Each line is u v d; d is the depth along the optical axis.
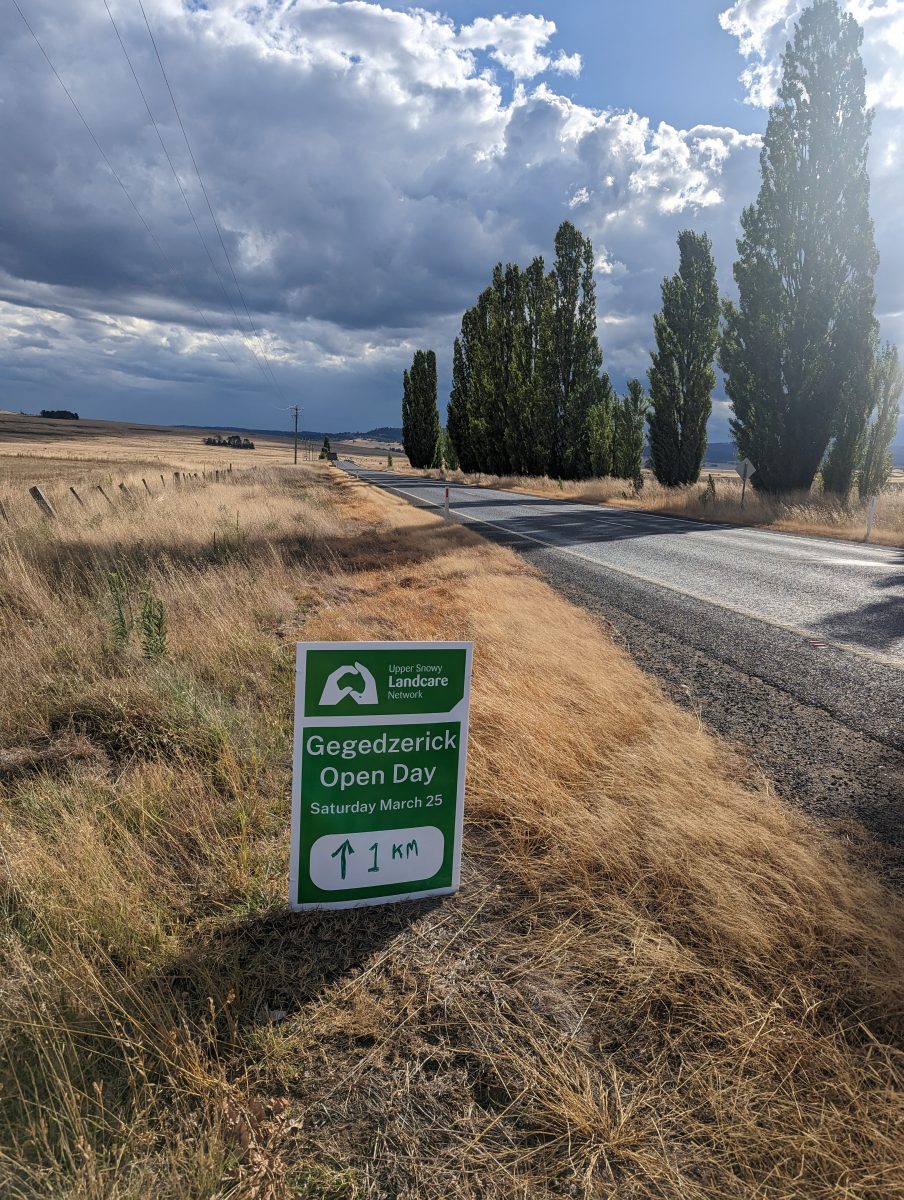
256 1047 2.14
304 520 16.08
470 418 56.31
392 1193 1.73
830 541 16.69
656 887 2.96
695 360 32.03
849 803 3.79
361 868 2.91
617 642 7.15
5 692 4.81
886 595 9.88
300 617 7.78
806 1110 1.94
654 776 3.88
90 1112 1.88
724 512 22.73
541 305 43.56
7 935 2.49
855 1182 1.75
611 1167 1.80
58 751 4.21
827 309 21.61
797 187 21.41
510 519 21.77
